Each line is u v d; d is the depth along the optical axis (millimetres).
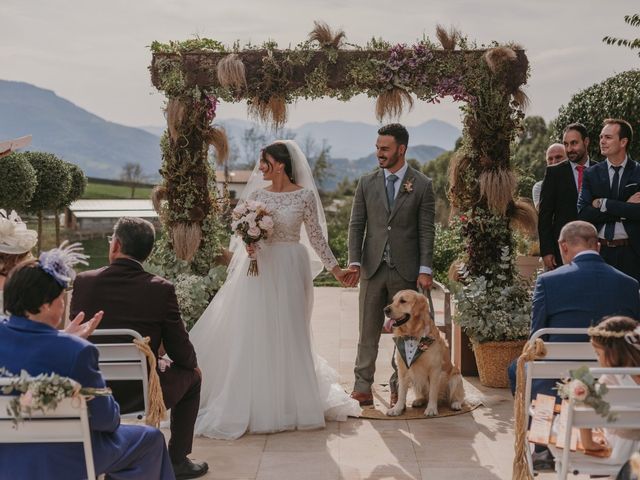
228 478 4227
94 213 39250
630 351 2947
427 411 5371
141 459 3195
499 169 6031
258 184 5645
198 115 6125
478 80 5918
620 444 2975
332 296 11430
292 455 4613
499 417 5340
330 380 5527
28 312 2832
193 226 6215
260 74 5941
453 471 4328
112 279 3943
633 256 5414
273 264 5199
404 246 5633
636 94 9211
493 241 6160
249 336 5125
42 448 2795
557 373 3359
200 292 5957
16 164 14469
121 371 3709
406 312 5277
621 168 5453
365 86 5965
